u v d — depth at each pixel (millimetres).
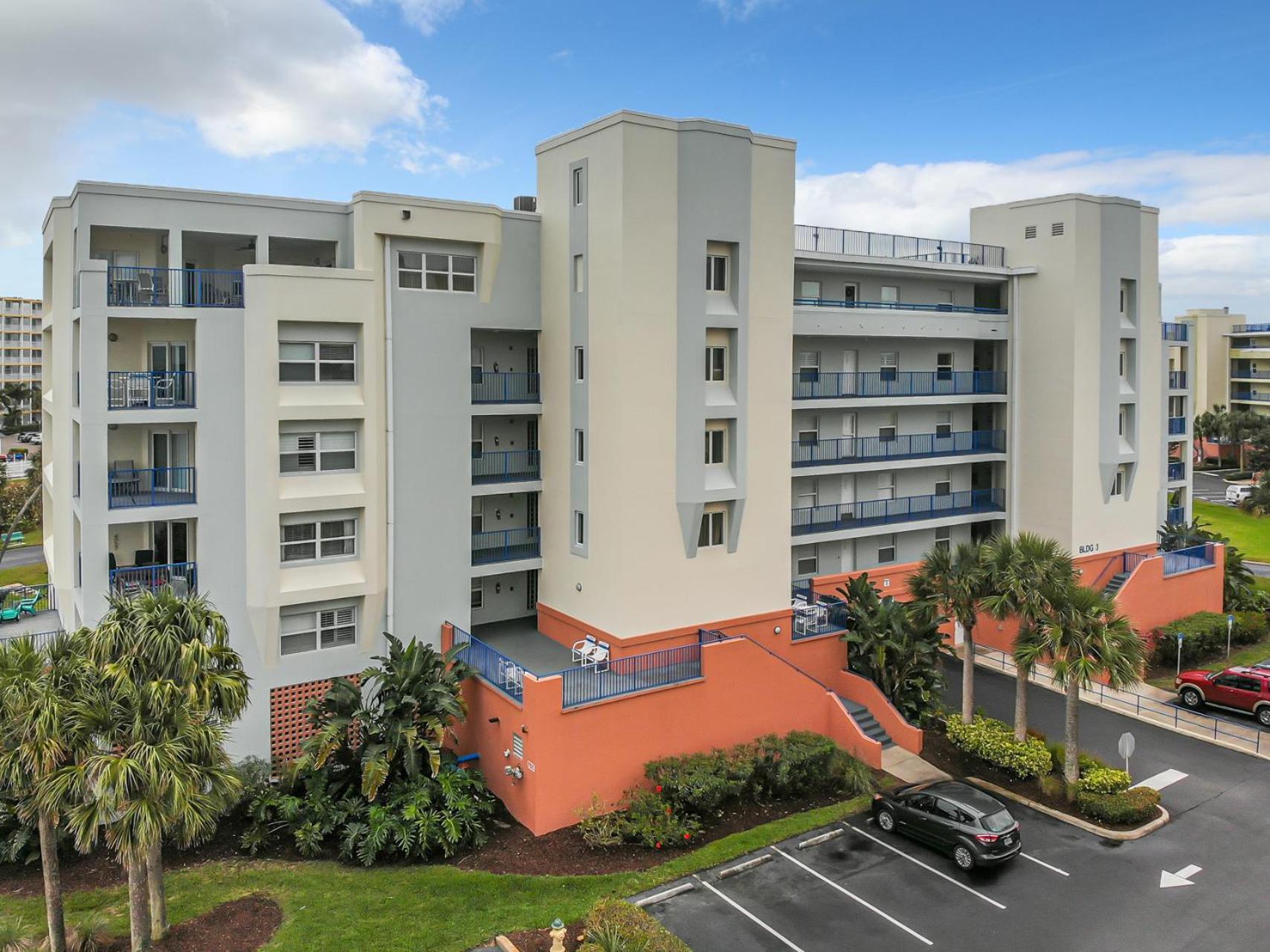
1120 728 30531
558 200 28516
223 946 18078
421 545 27766
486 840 22906
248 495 25281
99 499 23547
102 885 20641
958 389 39656
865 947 18578
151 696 16203
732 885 20859
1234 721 31156
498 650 29266
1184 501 51781
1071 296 38062
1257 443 87500
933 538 40719
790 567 30609
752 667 26906
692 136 26953
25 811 17172
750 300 28656
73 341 26234
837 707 28219
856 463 36312
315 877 20891
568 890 20500
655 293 26766
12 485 65562
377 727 23422
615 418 26672
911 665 28922
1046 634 24672
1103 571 39969
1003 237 40625
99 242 27203
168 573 25141
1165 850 22500
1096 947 18562
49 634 26797
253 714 25719
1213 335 103188
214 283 27172
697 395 27672
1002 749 26281
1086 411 38594
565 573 29641
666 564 27844
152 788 15625
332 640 26953
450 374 27969
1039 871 21500
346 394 26391
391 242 26672
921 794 22812
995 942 18719
